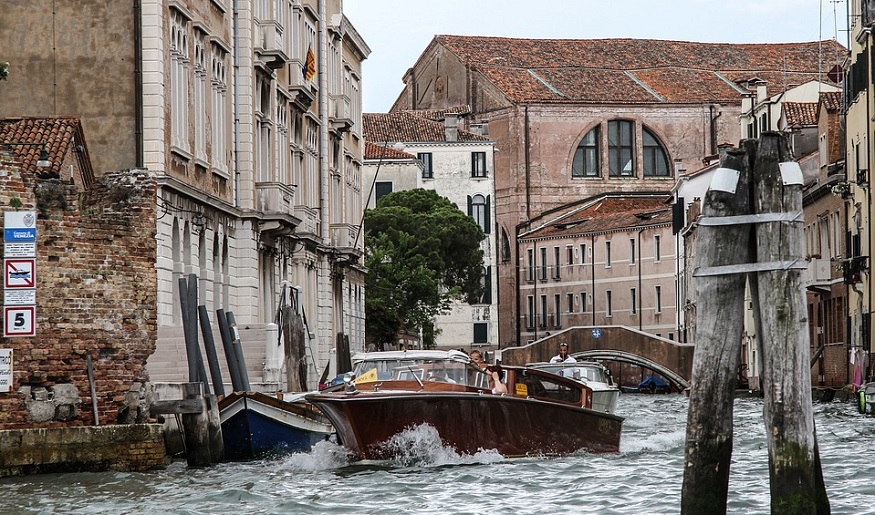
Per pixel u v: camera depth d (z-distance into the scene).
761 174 21.05
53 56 54.88
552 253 166.12
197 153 60.09
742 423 59.66
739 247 21.17
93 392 35.25
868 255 80.94
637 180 174.12
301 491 31.67
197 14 60.28
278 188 67.94
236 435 40.12
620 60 181.50
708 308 21.28
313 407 41.84
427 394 36.66
